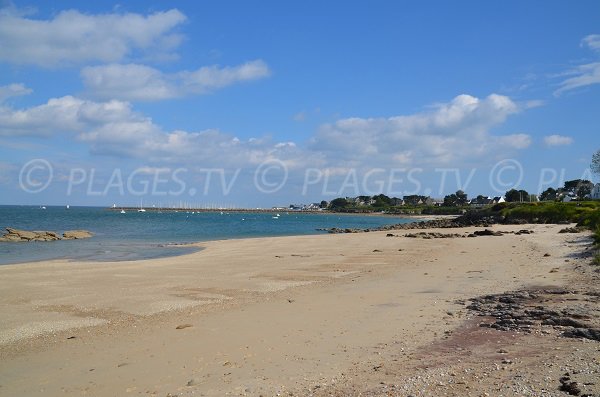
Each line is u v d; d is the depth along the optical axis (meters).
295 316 13.90
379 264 27.58
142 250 41.16
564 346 9.50
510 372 8.15
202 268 26.61
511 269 22.50
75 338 12.31
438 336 10.99
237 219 158.88
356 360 9.52
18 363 10.35
